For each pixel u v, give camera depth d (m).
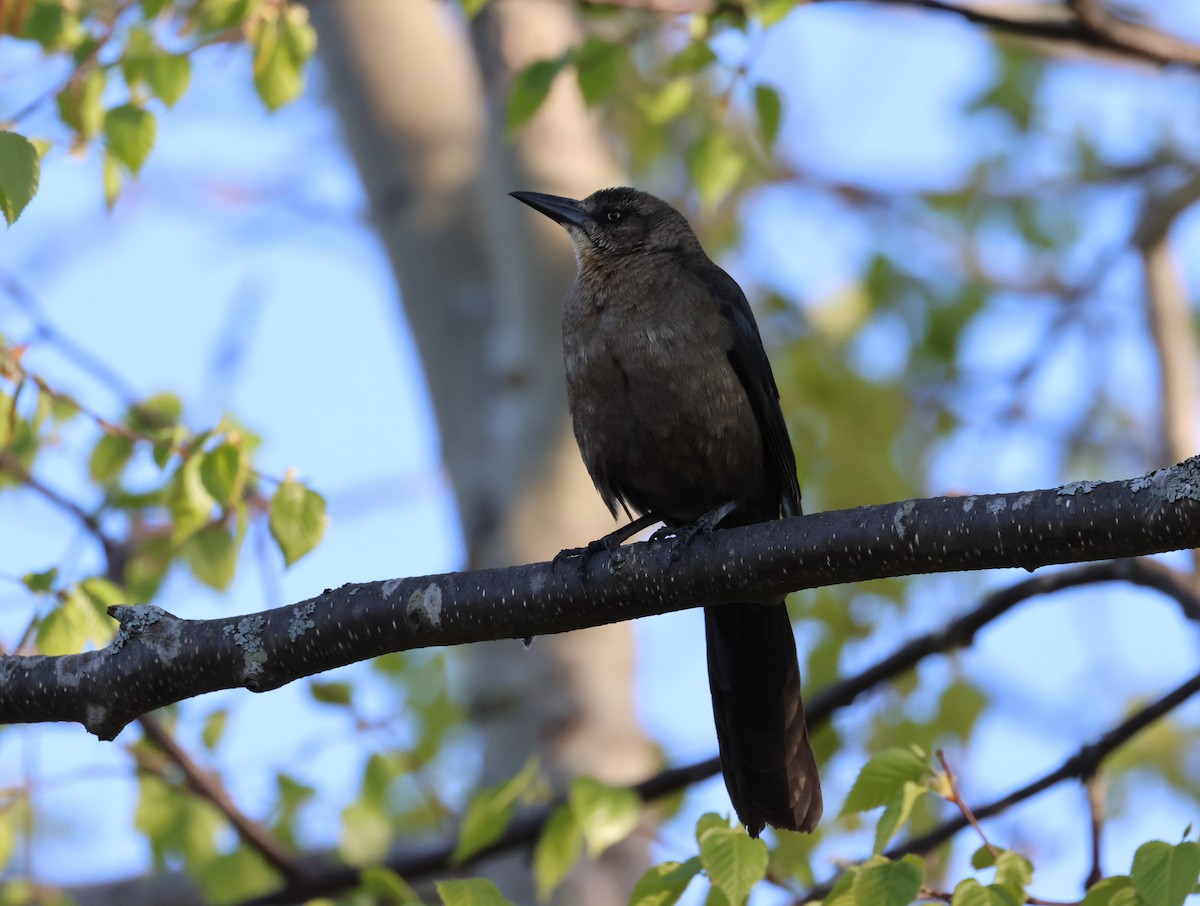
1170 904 6.04
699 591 7.18
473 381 11.46
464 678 11.62
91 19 9.59
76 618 8.20
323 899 9.96
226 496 8.67
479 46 11.81
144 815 11.04
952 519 6.54
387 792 11.09
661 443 9.49
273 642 7.17
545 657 10.96
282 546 8.34
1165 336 13.54
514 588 7.27
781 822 8.79
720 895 7.25
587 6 10.16
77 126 9.23
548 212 10.68
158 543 11.06
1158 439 13.42
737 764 8.91
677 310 9.51
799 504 10.02
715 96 11.81
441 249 11.77
